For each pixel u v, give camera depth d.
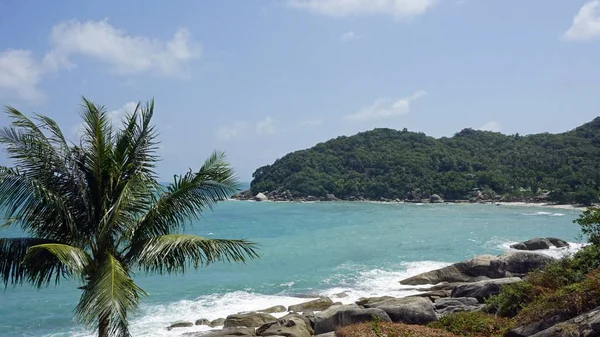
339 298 23.89
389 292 24.78
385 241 44.53
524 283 14.30
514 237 46.75
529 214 75.88
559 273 13.78
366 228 56.16
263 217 74.69
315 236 48.84
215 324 19.44
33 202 10.80
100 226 11.03
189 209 11.91
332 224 61.81
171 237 10.86
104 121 11.91
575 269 13.88
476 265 25.78
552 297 10.74
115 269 9.66
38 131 11.25
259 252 38.66
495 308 14.75
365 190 122.12
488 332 11.93
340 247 41.12
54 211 10.97
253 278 29.45
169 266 11.58
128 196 10.93
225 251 11.30
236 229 56.09
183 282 28.33
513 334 10.60
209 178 11.79
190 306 22.92
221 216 76.88
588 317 8.92
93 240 11.49
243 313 19.95
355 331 12.07
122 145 12.24
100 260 10.97
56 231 11.22
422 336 11.09
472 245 41.41
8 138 10.91
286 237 48.16
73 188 11.51
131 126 12.43
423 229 54.59
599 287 9.94
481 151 137.00
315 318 16.45
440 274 26.31
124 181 11.73
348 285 27.14
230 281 28.64
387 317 15.31
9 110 11.00
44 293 25.95
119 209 10.77
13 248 10.78
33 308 22.94
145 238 11.40
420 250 39.09
